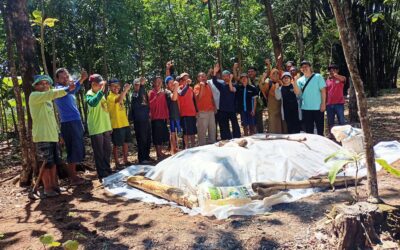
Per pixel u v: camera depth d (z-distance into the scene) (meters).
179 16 13.65
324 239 3.66
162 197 5.31
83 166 7.35
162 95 7.77
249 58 15.55
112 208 5.11
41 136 5.68
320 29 16.44
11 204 5.62
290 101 7.68
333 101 8.16
